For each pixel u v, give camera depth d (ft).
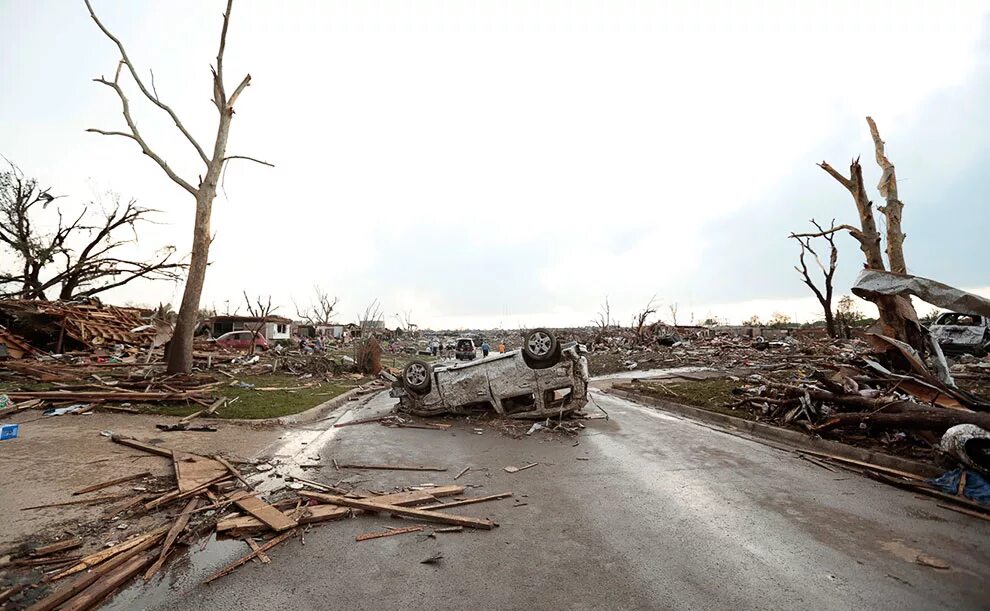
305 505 16.14
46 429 25.34
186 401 34.99
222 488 17.43
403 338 221.05
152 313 92.79
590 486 18.74
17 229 85.40
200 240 46.06
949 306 27.02
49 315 62.54
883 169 41.83
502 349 123.85
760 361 74.95
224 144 48.24
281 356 76.28
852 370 29.86
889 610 9.94
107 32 43.11
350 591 10.71
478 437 29.17
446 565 12.00
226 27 47.29
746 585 10.94
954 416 20.26
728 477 19.83
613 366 87.40
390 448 25.62
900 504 16.43
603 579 11.24
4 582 10.64
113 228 88.53
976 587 10.84
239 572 11.59
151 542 12.87
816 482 19.06
